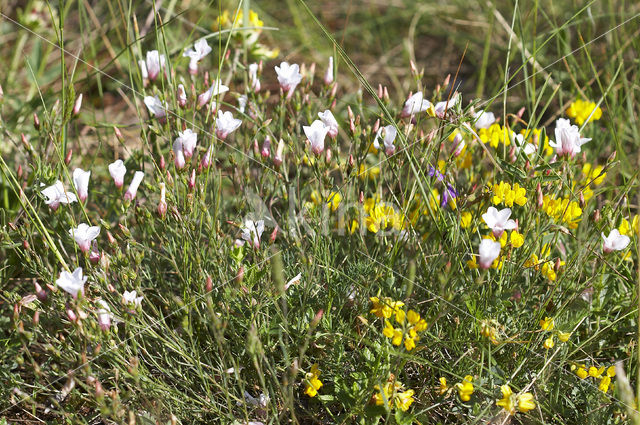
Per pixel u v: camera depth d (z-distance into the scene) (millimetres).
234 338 2484
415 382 2586
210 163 2598
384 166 2980
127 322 2357
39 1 4395
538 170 2582
